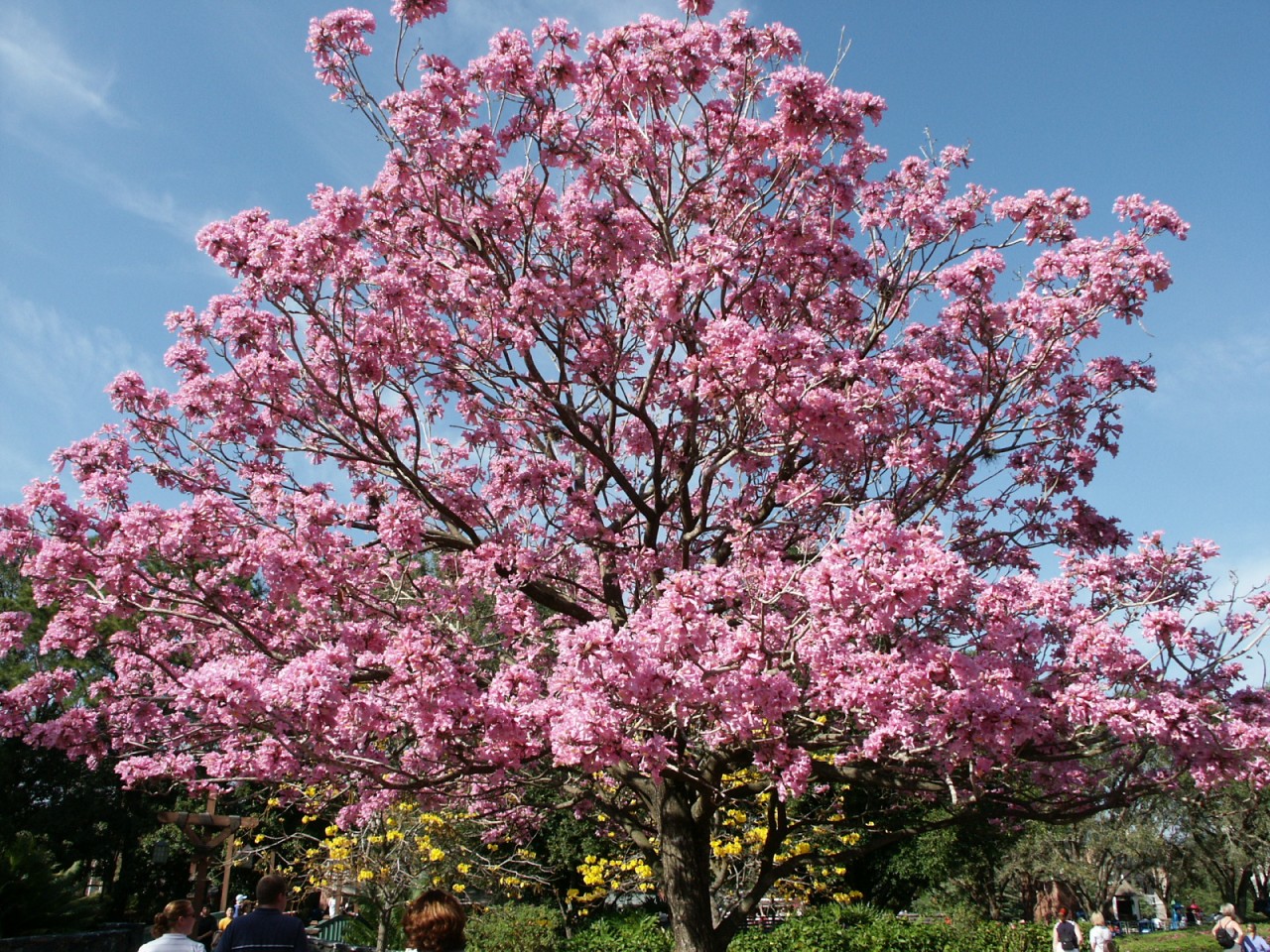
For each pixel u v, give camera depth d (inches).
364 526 333.7
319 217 272.7
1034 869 954.1
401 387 320.5
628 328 337.1
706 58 313.4
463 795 308.2
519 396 345.4
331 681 217.8
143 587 270.8
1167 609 238.8
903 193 370.9
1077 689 232.8
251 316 284.8
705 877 310.7
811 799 507.8
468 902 556.4
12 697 289.1
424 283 316.8
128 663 326.0
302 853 636.7
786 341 259.1
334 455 316.8
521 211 332.5
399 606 331.6
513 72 313.9
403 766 316.2
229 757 290.8
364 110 318.3
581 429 386.3
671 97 313.3
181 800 700.7
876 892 834.2
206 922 384.5
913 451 308.3
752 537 314.7
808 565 254.4
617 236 330.6
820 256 357.4
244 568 272.2
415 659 232.4
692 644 209.8
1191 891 1547.7
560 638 202.4
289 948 207.5
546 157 324.2
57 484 269.4
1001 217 341.1
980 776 243.1
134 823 725.9
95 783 698.2
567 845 713.6
